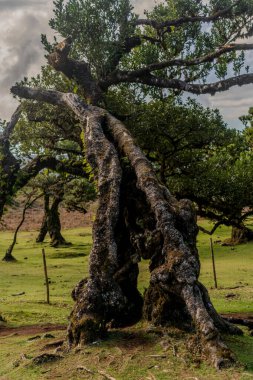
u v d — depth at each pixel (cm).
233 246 3675
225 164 1566
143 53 1694
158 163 1642
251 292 2006
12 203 1619
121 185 1046
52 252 3953
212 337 753
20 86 1477
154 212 924
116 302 901
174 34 1750
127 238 1038
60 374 759
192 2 1725
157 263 907
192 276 821
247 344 840
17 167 1617
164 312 878
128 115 1523
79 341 852
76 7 1476
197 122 1541
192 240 916
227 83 1462
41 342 995
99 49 1494
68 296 2036
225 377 680
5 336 1201
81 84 1489
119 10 1493
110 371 739
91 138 1116
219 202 1598
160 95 1703
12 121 1666
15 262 3412
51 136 1731
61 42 1426
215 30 1703
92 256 940
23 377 769
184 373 708
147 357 768
